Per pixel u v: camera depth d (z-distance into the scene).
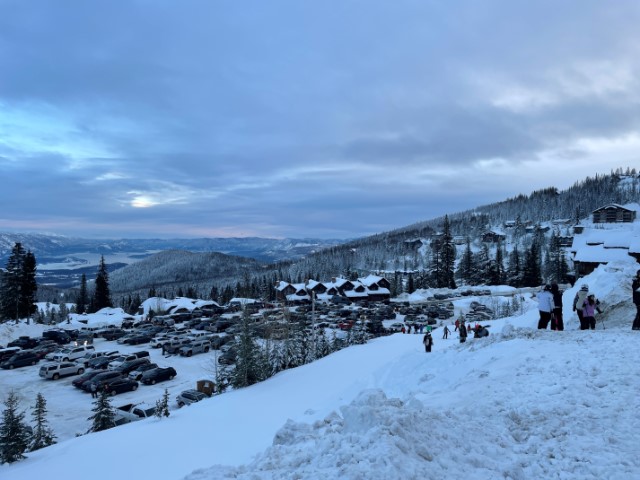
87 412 31.16
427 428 7.23
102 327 72.56
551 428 7.87
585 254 58.16
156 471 13.54
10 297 72.75
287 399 23.17
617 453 6.64
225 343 52.88
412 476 5.60
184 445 16.09
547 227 173.00
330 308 88.62
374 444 6.38
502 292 101.31
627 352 12.01
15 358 45.25
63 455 16.09
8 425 18.89
